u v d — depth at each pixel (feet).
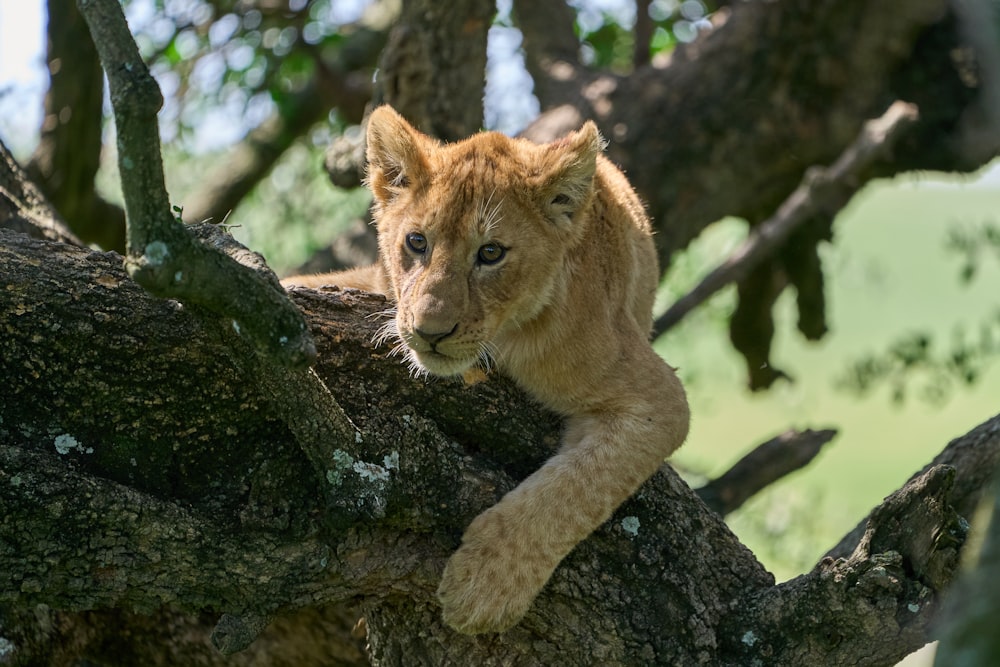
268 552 25.38
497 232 29.99
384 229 32.27
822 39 51.78
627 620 28.04
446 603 26.76
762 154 52.44
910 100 52.90
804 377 91.25
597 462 28.66
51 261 25.20
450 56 42.88
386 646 28.96
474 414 28.53
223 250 21.84
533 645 28.17
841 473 96.07
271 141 62.23
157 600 25.35
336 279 33.91
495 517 27.12
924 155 53.36
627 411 30.25
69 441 25.08
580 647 27.99
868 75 52.42
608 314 31.60
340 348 27.30
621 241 33.99
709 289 50.55
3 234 25.82
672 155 51.06
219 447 25.95
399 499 26.08
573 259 31.30
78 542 24.20
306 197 64.08
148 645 33.83
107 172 66.03
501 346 30.60
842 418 112.88
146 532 24.59
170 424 25.57
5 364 24.58
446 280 29.04
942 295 125.59
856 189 55.52
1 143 37.37
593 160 31.40
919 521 26.48
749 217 58.70
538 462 29.45
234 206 61.87
